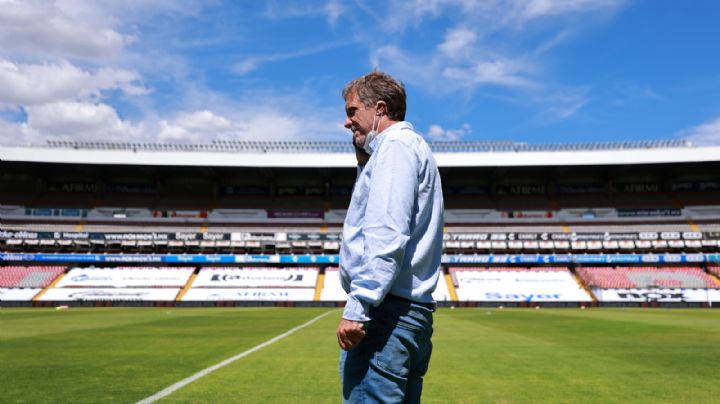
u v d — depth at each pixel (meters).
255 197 53.75
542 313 29.97
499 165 46.84
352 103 2.59
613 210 51.38
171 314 27.61
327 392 7.03
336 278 44.31
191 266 47.62
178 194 53.50
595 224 50.34
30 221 48.69
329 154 47.28
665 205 51.25
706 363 10.11
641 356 11.15
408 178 2.24
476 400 6.74
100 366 9.34
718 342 14.00
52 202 50.31
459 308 37.53
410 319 2.33
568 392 7.27
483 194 54.00
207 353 11.30
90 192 52.28
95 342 13.48
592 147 50.09
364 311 2.15
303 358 10.52
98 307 37.12
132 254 45.28
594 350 12.22
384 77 2.58
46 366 9.32
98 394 6.81
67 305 38.38
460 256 45.59
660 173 52.72
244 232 48.28
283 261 45.56
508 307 39.06
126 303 38.84
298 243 47.72
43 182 51.34
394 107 2.57
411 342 2.34
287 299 40.34
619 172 52.03
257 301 39.56
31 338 14.46
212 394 6.86
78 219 49.56
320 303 39.66
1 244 45.69
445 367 9.57
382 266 2.12
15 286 40.56
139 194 52.88
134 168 48.81
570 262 47.03
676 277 43.62
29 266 44.97
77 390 7.07
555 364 9.95
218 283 42.88
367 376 2.29
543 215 51.53
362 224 2.40
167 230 49.84
